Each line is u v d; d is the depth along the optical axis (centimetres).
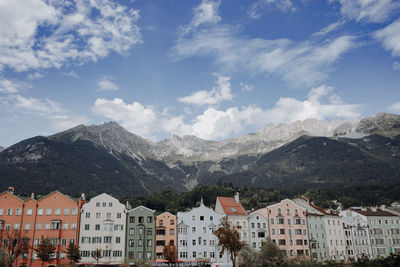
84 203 11456
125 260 10600
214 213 11894
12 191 11388
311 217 12750
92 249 10662
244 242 10094
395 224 14275
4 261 8912
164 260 10788
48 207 10862
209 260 10988
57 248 10456
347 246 13150
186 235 11400
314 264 10281
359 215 14162
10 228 10481
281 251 10706
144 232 11138
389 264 8550
